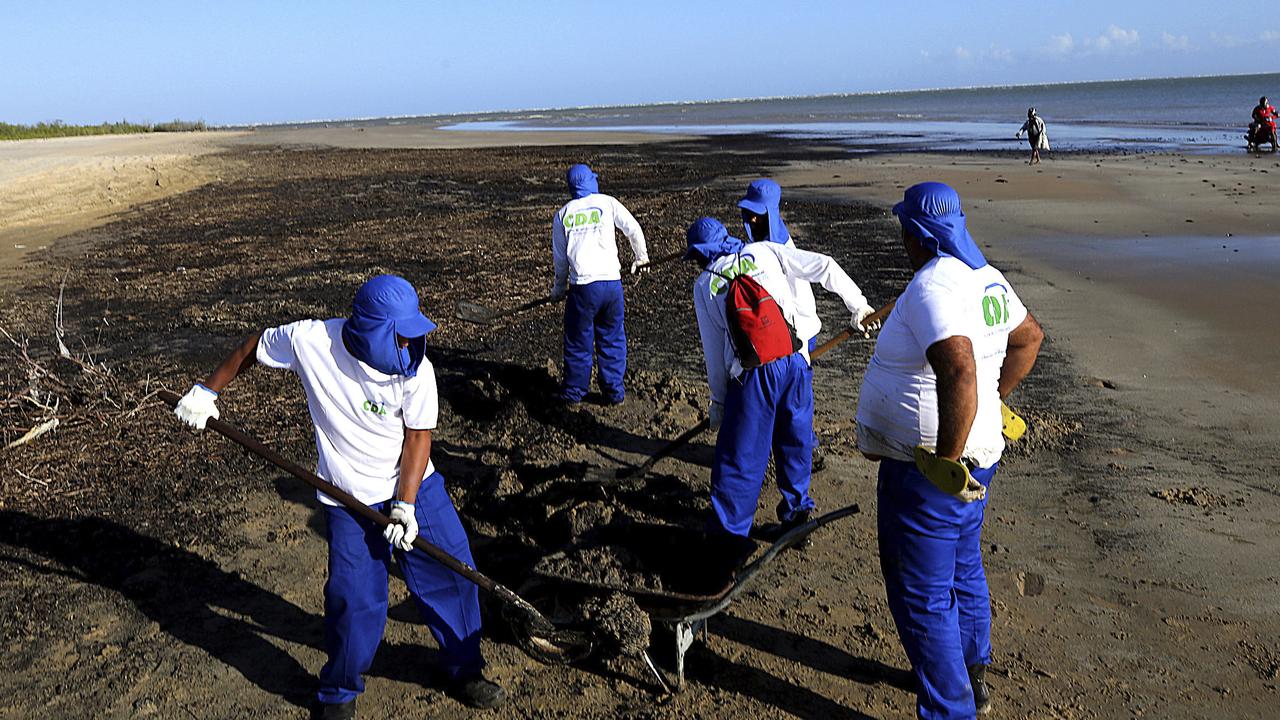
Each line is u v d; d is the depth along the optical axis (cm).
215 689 360
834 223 1464
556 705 349
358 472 320
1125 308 908
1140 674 359
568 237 626
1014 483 527
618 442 599
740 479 420
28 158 3172
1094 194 1744
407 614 411
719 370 441
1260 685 350
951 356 271
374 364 298
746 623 397
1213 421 612
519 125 7300
